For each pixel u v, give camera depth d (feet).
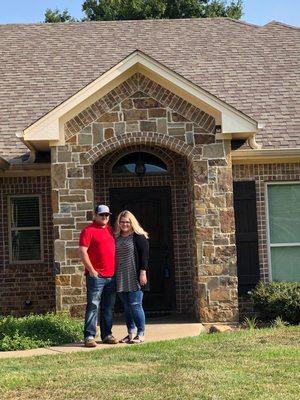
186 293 50.80
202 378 26.89
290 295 43.96
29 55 62.49
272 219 49.49
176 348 33.37
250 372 27.78
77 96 43.11
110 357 31.86
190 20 68.69
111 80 43.34
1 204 50.01
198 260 43.73
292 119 52.65
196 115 44.06
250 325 41.19
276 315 44.24
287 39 64.80
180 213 51.11
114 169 51.31
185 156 45.55
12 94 56.54
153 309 50.85
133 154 51.24
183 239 51.01
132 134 43.88
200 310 43.60
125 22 68.03
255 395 24.58
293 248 49.47
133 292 36.58
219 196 43.96
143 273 36.47
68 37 65.51
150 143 44.24
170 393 24.94
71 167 43.65
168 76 43.34
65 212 43.57
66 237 43.45
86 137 43.78
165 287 50.98
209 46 63.52
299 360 29.81
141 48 62.95
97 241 36.01
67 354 33.42
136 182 51.06
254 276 48.52
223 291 43.60
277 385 25.86
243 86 57.06
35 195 50.57
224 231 43.83
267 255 48.93
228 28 66.90
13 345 35.63
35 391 25.98
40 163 48.39
